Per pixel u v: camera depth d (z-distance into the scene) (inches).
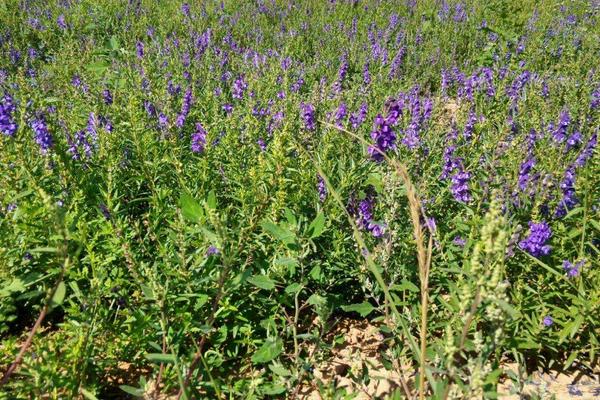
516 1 482.6
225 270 95.7
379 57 339.0
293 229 112.6
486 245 72.7
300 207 141.4
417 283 130.6
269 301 120.0
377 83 284.2
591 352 116.6
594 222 127.3
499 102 228.2
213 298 113.4
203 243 115.0
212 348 118.1
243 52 345.4
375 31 398.6
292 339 123.0
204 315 113.6
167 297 102.9
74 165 141.3
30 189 114.3
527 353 122.3
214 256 108.0
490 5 454.0
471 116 198.2
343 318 136.5
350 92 245.1
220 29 384.2
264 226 109.8
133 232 126.6
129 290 122.6
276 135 120.3
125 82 224.7
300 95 249.1
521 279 120.1
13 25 362.6
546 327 119.6
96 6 388.8
